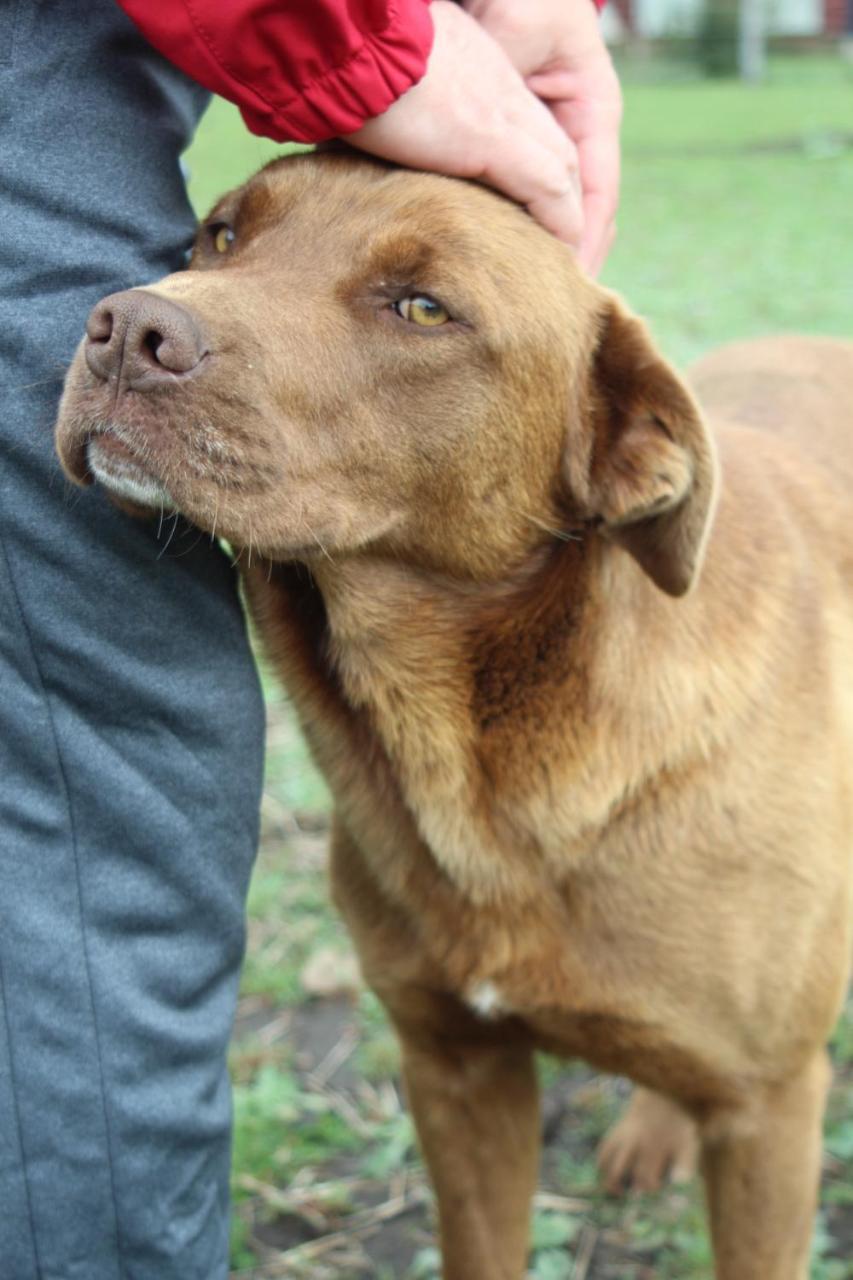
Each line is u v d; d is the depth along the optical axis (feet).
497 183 2.80
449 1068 3.17
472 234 2.77
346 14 2.53
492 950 2.99
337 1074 3.70
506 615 2.92
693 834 2.91
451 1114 3.18
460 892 2.98
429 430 2.81
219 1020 2.77
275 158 2.92
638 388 2.88
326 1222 3.42
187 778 2.68
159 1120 2.67
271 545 2.72
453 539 2.88
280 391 2.69
